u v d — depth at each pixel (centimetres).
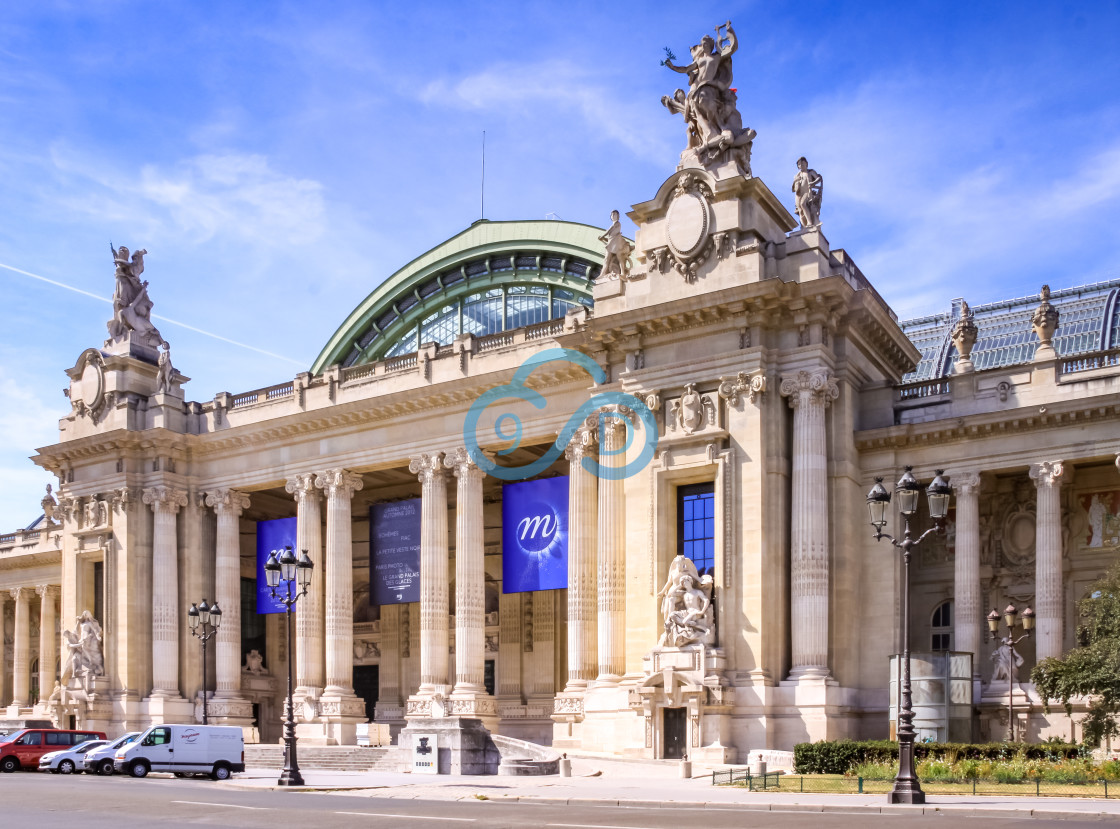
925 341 10025
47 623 10888
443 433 7894
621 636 6631
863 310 6350
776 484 6162
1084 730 5069
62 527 10200
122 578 8962
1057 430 5966
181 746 5994
